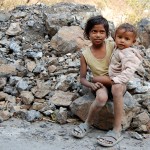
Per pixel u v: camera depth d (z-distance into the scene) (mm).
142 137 3174
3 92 3715
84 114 3312
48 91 3637
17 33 4613
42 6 5203
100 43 3162
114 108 3055
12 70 3875
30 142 3059
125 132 3246
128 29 3027
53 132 3211
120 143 3074
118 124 3072
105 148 3002
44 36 4645
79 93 3553
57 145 3027
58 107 3484
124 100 3236
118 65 3074
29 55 4086
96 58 3201
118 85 3006
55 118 3383
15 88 3721
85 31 3197
